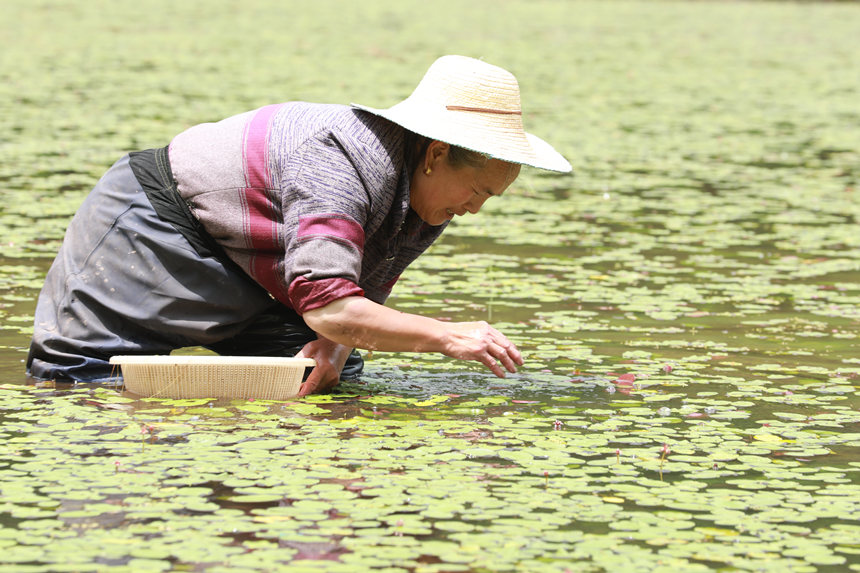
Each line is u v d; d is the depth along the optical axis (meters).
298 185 10.29
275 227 10.62
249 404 10.45
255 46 47.75
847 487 8.75
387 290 11.71
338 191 10.22
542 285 15.95
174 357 10.50
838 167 27.48
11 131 26.81
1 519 7.71
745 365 12.30
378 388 11.24
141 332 11.06
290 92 34.16
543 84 40.56
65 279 11.15
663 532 7.81
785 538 7.79
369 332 10.23
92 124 27.95
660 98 38.94
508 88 10.45
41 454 8.94
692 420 10.37
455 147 10.38
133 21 56.81
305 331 11.59
